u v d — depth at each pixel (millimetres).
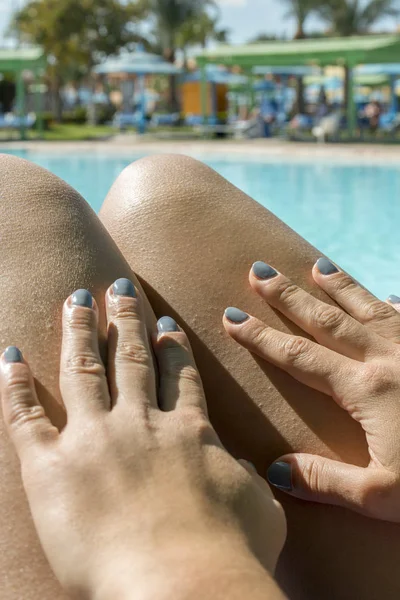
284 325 523
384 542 476
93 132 12656
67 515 371
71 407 408
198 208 577
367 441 477
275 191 4969
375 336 500
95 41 16672
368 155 7160
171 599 335
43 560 394
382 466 461
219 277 544
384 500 457
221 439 506
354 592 477
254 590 342
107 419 400
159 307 536
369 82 15883
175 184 590
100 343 444
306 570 484
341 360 491
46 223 502
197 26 18906
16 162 546
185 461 392
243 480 400
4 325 457
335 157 7148
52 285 473
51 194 521
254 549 381
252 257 555
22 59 9859
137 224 576
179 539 363
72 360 425
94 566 357
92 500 375
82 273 483
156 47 19391
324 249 3154
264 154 7527
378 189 5008
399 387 473
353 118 9445
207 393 511
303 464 481
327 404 498
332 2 16219
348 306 533
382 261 2885
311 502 486
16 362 430
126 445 390
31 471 389
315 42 9297
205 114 10242
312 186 5207
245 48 9633
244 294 537
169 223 570
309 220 3873
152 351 459
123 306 458
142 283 548
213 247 557
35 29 16203
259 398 505
